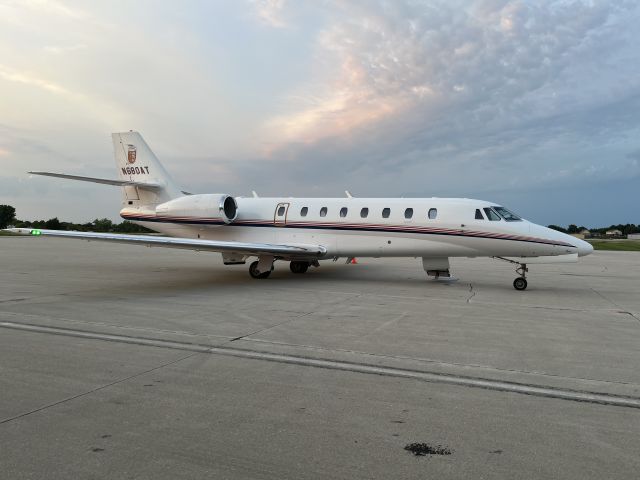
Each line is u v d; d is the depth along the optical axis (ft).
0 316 27.53
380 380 16.26
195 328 24.49
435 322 26.48
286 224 51.16
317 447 11.21
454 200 45.60
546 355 19.61
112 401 14.10
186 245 41.11
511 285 45.80
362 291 39.88
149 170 58.23
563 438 11.75
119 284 43.68
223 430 12.13
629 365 18.21
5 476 9.83
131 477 9.84
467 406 13.89
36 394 14.66
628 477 9.89
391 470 10.16
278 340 21.94
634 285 46.03
